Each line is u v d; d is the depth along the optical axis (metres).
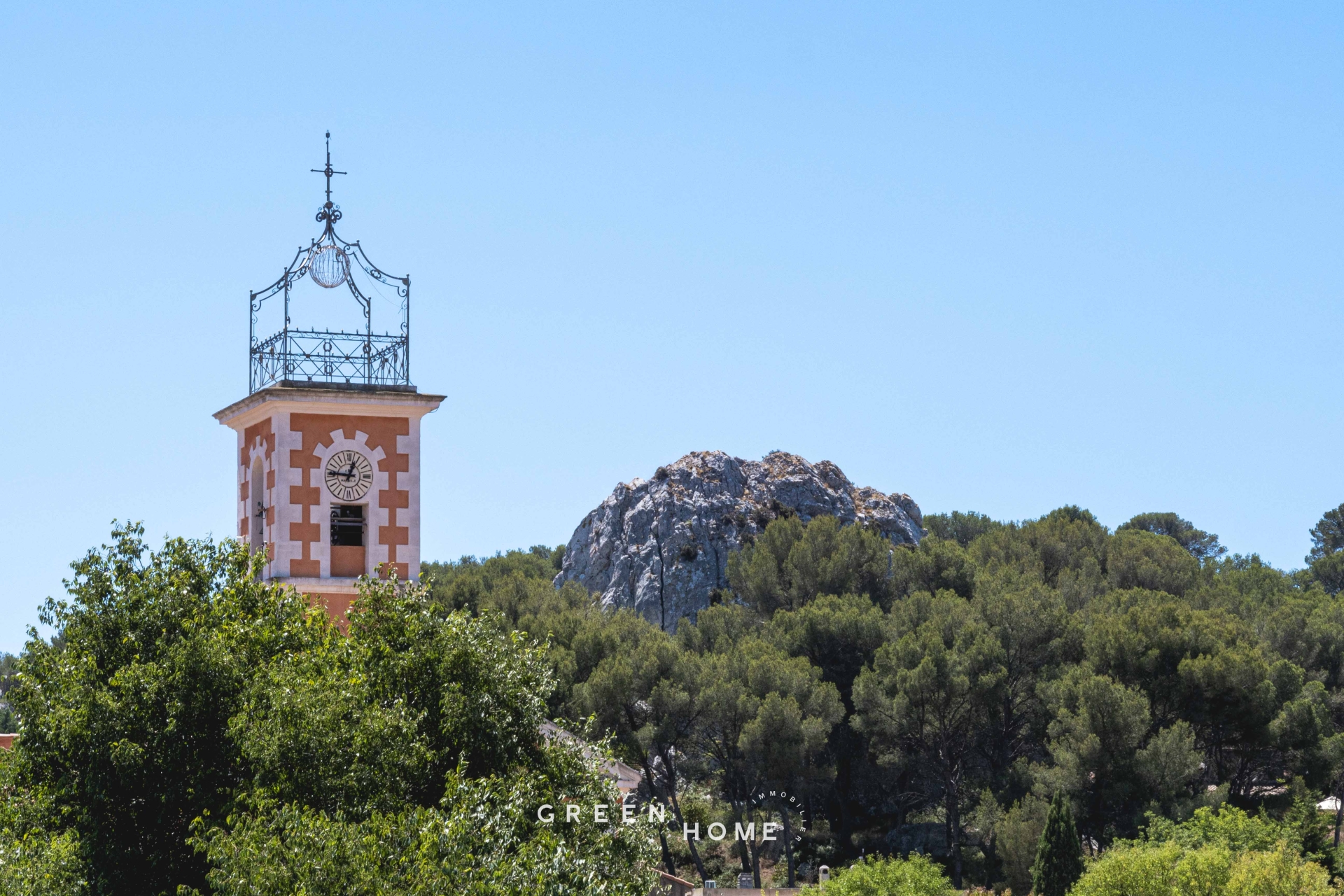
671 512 181.75
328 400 49.84
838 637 120.38
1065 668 108.12
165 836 37.09
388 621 38.94
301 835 29.44
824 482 195.38
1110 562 147.50
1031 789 101.44
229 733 35.34
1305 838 89.81
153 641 39.16
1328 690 112.44
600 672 103.06
